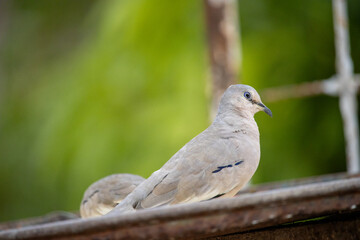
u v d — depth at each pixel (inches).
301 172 470.9
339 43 408.2
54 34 739.4
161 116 473.4
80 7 730.8
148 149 469.1
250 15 497.4
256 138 275.0
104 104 499.5
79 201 498.9
